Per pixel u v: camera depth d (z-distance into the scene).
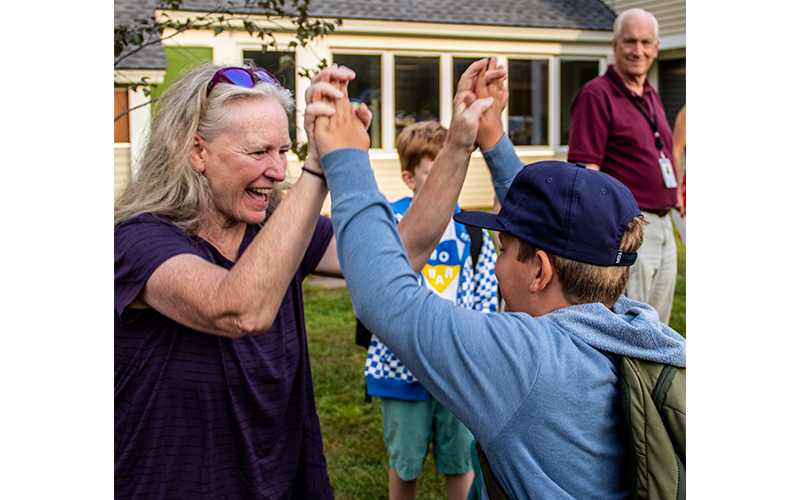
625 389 1.13
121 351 1.35
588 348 1.16
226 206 1.42
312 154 1.20
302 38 4.06
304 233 1.20
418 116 11.91
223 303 1.17
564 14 12.84
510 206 1.28
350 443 3.54
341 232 1.13
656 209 3.90
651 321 1.19
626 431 1.16
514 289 1.30
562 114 12.95
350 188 1.12
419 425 2.55
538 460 1.12
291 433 1.52
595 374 1.14
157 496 1.36
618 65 3.89
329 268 1.62
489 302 2.72
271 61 9.67
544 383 1.10
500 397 1.10
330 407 4.00
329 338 5.36
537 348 1.12
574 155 3.91
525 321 1.17
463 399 1.11
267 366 1.43
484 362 1.10
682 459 1.15
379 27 11.21
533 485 1.12
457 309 1.14
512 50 12.37
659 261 3.96
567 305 1.25
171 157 1.38
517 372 1.10
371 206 1.13
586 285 1.21
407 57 11.72
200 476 1.37
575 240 1.20
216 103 1.36
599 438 1.15
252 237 1.51
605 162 3.92
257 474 1.42
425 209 1.50
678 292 6.22
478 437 1.15
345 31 11.00
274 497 1.46
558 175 1.24
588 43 12.89
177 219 1.40
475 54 12.12
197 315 1.22
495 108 1.61
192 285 1.21
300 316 1.54
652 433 1.11
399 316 1.10
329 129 1.14
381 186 11.73
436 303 1.13
